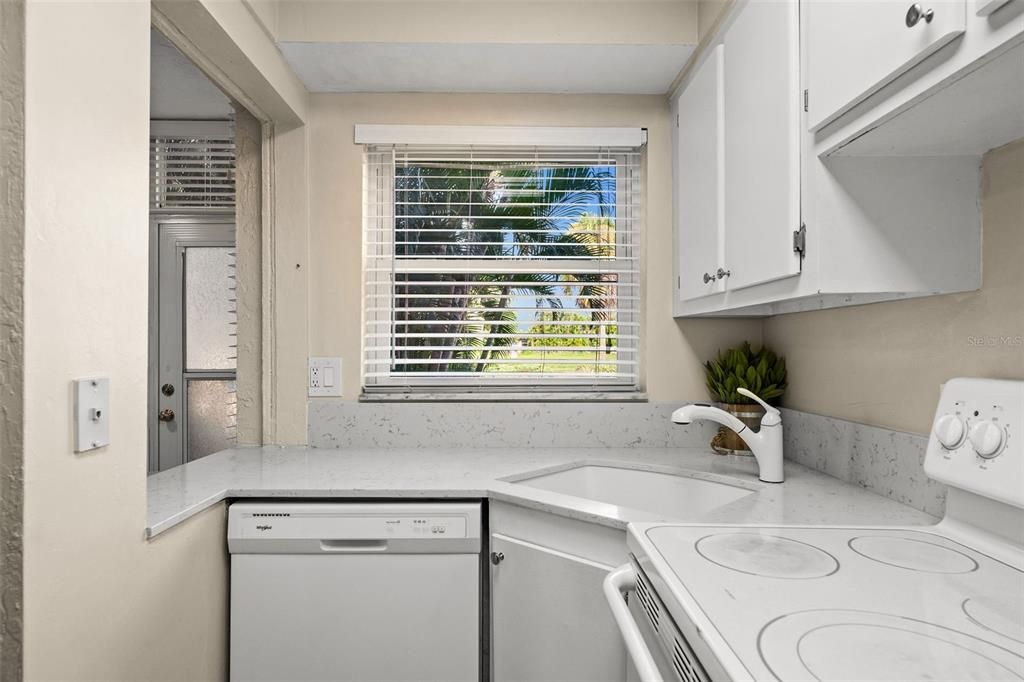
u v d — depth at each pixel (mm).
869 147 1009
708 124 1610
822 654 582
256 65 1606
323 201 2035
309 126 2037
